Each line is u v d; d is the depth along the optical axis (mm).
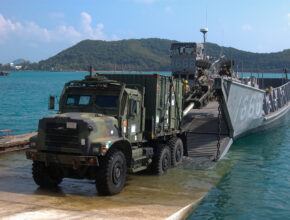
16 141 13875
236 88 15281
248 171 11555
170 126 11188
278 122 26141
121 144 8305
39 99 45875
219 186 9602
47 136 7734
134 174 10344
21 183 8672
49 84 95688
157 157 10281
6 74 188875
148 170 10742
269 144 17438
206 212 7512
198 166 11758
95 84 8875
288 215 7516
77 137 7445
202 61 22594
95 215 6133
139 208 6848
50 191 7992
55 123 7672
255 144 17359
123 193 8141
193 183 9656
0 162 11633
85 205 6828
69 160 7391
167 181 9695
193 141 14461
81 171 7855
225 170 11484
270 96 25594
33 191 7867
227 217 7281
